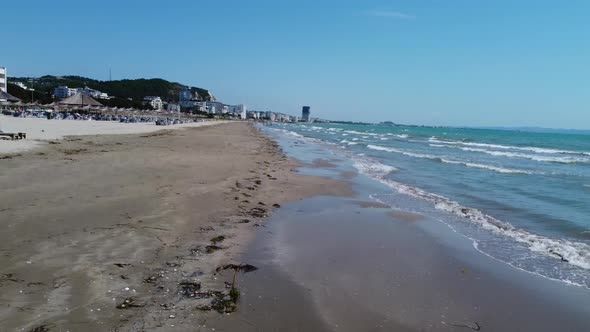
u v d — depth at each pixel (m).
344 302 5.73
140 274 5.92
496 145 59.12
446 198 14.48
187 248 7.32
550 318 5.67
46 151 18.67
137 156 19.53
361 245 8.60
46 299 4.86
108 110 100.12
